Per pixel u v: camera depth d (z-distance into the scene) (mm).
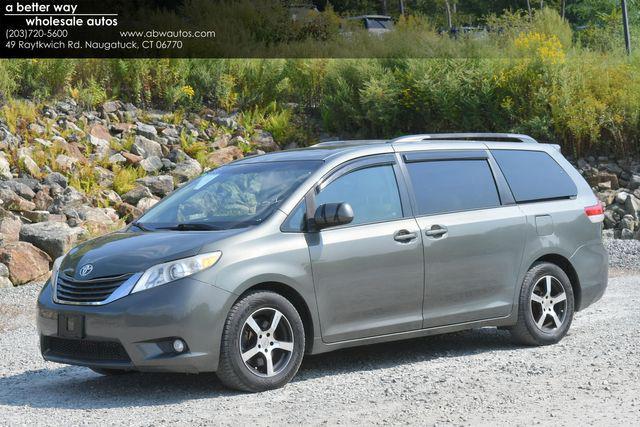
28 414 6129
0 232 13672
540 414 5688
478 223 7832
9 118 17516
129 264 6527
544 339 8211
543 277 8242
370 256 7168
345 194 7273
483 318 7859
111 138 18391
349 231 7141
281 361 6727
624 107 20188
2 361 8266
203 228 7000
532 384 6574
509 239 8008
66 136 17859
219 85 21062
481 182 8078
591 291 8664
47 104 18875
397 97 21125
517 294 8055
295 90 22344
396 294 7316
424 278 7469
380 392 6465
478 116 20516
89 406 6367
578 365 7219
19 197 15109
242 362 6496
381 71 21547
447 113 20594
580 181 8828
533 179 8453
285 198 7023
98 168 17094
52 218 14797
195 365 6355
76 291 6648
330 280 6973
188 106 20625
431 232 7531
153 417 5922
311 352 6941
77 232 13789
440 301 7582
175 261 6426
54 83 19453
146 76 20469
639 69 21266
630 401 5969
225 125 20344
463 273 7707
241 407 6117
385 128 21000
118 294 6418
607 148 20406
